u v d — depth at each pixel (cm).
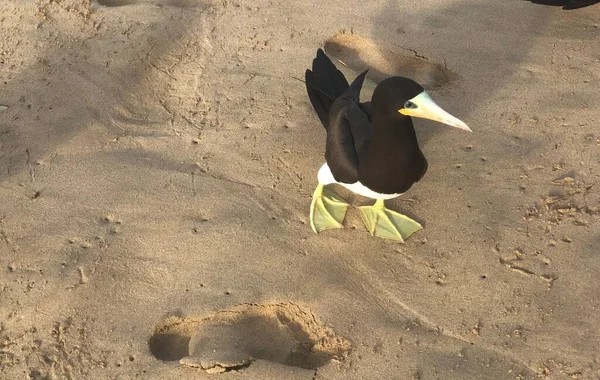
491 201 236
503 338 219
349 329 222
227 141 250
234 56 266
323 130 250
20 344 224
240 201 240
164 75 263
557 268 226
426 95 212
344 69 262
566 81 254
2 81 264
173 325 227
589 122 246
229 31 271
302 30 270
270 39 268
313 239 234
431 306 224
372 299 225
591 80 253
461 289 225
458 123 211
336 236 234
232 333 224
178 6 278
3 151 251
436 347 219
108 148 251
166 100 259
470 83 256
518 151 243
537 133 246
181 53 268
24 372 221
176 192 242
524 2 270
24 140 253
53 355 222
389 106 213
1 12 279
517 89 254
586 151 241
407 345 220
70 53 269
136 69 265
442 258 229
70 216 240
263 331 225
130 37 271
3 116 257
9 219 240
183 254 233
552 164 240
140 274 231
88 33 273
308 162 245
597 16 266
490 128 247
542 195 236
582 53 259
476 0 272
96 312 227
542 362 216
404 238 232
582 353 216
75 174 246
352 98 234
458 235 232
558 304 222
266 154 247
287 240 234
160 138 252
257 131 251
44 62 267
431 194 238
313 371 218
